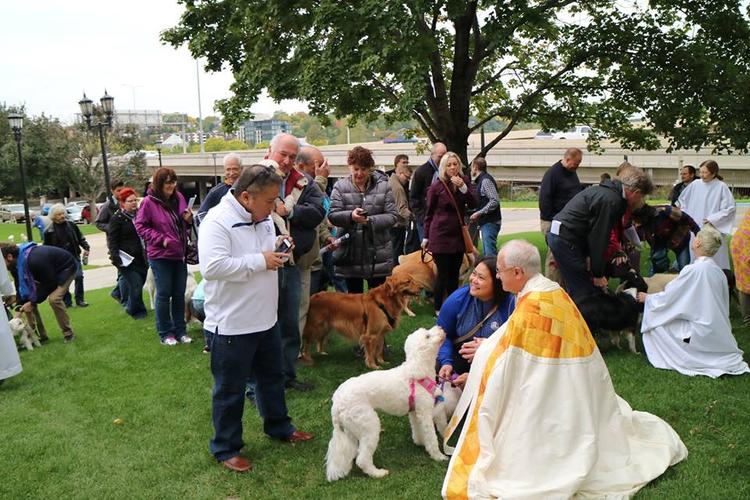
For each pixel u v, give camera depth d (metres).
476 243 8.80
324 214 5.25
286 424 4.31
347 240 6.04
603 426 3.59
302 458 4.07
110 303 10.17
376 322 5.48
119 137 43.94
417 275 7.35
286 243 4.01
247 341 3.89
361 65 8.86
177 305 6.87
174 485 3.80
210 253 3.68
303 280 5.58
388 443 4.25
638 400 4.75
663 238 8.09
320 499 3.59
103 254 22.81
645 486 3.55
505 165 42.94
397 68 9.02
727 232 8.14
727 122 10.94
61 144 44.22
